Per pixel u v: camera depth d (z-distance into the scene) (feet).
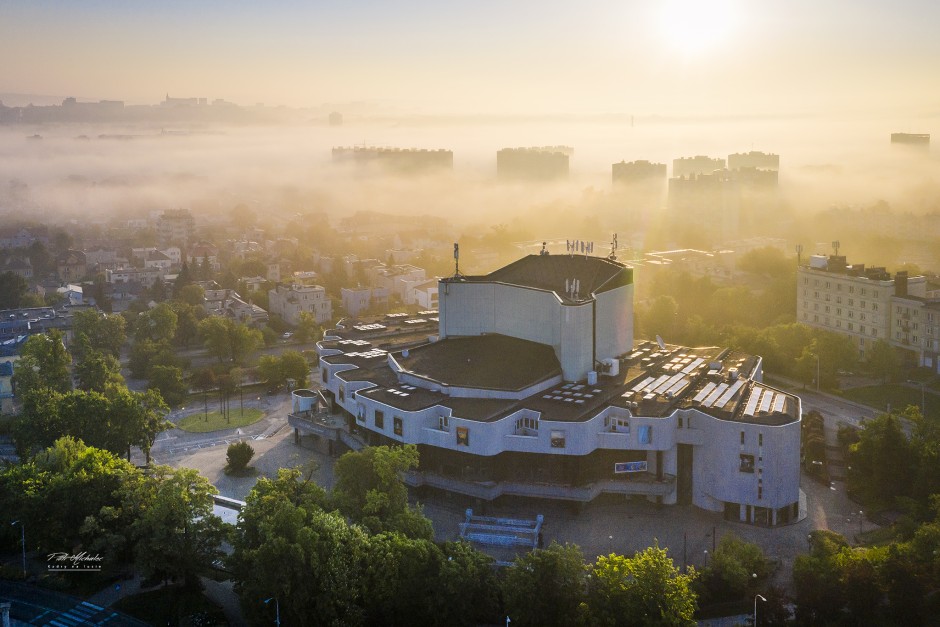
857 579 622.95
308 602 591.78
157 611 640.58
